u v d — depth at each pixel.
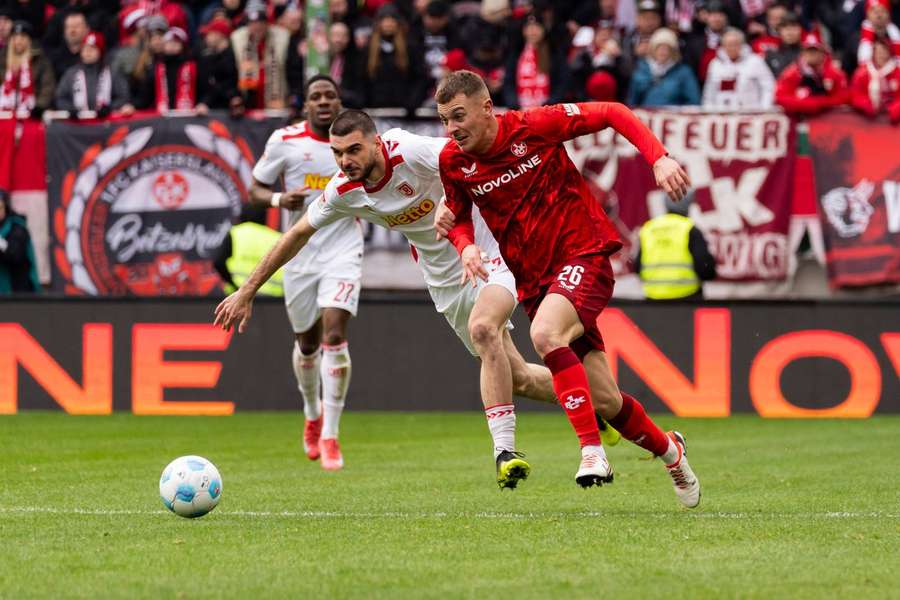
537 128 20.22
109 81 47.91
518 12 47.09
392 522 19.97
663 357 41.81
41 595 14.68
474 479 26.30
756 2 48.59
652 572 15.69
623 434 20.95
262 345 42.78
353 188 22.25
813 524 19.48
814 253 41.97
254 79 46.59
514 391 24.03
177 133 43.09
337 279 29.16
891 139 41.50
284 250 22.08
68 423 39.72
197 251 43.16
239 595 14.54
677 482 21.22
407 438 35.75
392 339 42.75
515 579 15.30
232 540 18.25
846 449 32.12
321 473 27.66
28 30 48.06
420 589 14.76
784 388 41.53
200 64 46.62
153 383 42.88
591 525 19.45
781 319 41.53
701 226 42.19
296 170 30.30
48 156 43.41
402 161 22.28
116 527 19.61
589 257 20.31
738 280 42.19
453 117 19.97
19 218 43.31
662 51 44.88
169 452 32.19
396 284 43.00
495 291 21.92
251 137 42.81
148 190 43.22
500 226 20.77
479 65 47.72
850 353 41.28
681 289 41.56
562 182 20.45
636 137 19.80
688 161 42.16
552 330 19.72
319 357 30.23
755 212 42.00
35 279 43.72
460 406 42.59
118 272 43.41
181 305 42.81
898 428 37.72
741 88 45.00
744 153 41.97
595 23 49.84
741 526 19.28
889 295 41.56
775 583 15.02
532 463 29.11
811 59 42.34
